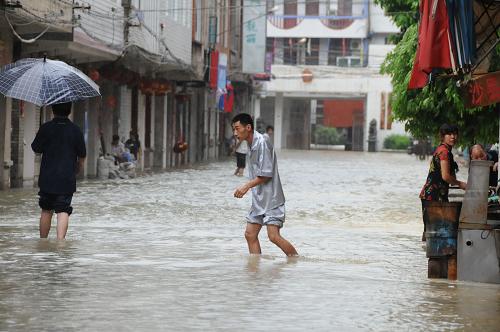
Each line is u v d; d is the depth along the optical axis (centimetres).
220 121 14575
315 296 2081
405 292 2175
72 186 3023
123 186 6412
